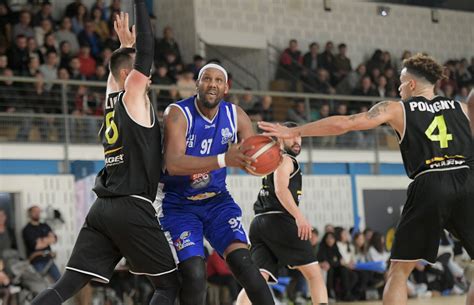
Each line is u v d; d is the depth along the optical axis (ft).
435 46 77.51
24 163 47.62
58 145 48.80
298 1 70.59
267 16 69.00
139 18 18.42
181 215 20.10
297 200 26.86
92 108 50.90
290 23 70.13
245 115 20.89
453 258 53.88
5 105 48.85
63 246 47.06
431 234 19.51
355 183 56.85
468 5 81.87
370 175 57.77
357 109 63.67
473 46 79.87
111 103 18.95
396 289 19.70
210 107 19.81
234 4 67.36
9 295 41.04
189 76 56.13
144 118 18.56
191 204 20.36
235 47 68.13
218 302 44.16
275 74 67.41
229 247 20.03
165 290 19.04
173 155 19.27
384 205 57.93
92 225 18.84
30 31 53.83
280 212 26.32
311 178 55.21
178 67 57.11
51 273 43.01
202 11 65.77
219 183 20.53
